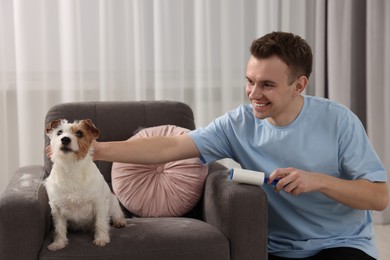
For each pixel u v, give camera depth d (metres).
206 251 1.58
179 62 2.92
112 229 1.70
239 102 3.05
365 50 3.09
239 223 1.59
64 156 1.58
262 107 1.54
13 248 1.53
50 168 2.02
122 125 2.15
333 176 1.60
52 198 1.64
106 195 1.69
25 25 2.70
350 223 1.63
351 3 2.98
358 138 1.58
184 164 1.99
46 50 2.74
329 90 3.03
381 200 1.52
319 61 3.04
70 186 1.62
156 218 1.85
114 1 2.79
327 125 1.61
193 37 2.94
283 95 1.52
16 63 2.71
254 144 1.68
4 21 2.70
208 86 2.98
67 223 1.73
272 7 3.01
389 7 2.98
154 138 1.72
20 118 2.75
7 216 1.52
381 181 1.55
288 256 1.63
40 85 2.76
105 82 2.83
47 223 1.73
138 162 1.69
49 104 2.79
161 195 1.97
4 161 2.76
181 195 1.94
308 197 1.61
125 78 2.87
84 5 2.76
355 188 1.49
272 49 1.49
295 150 1.61
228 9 2.94
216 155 1.76
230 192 1.61
